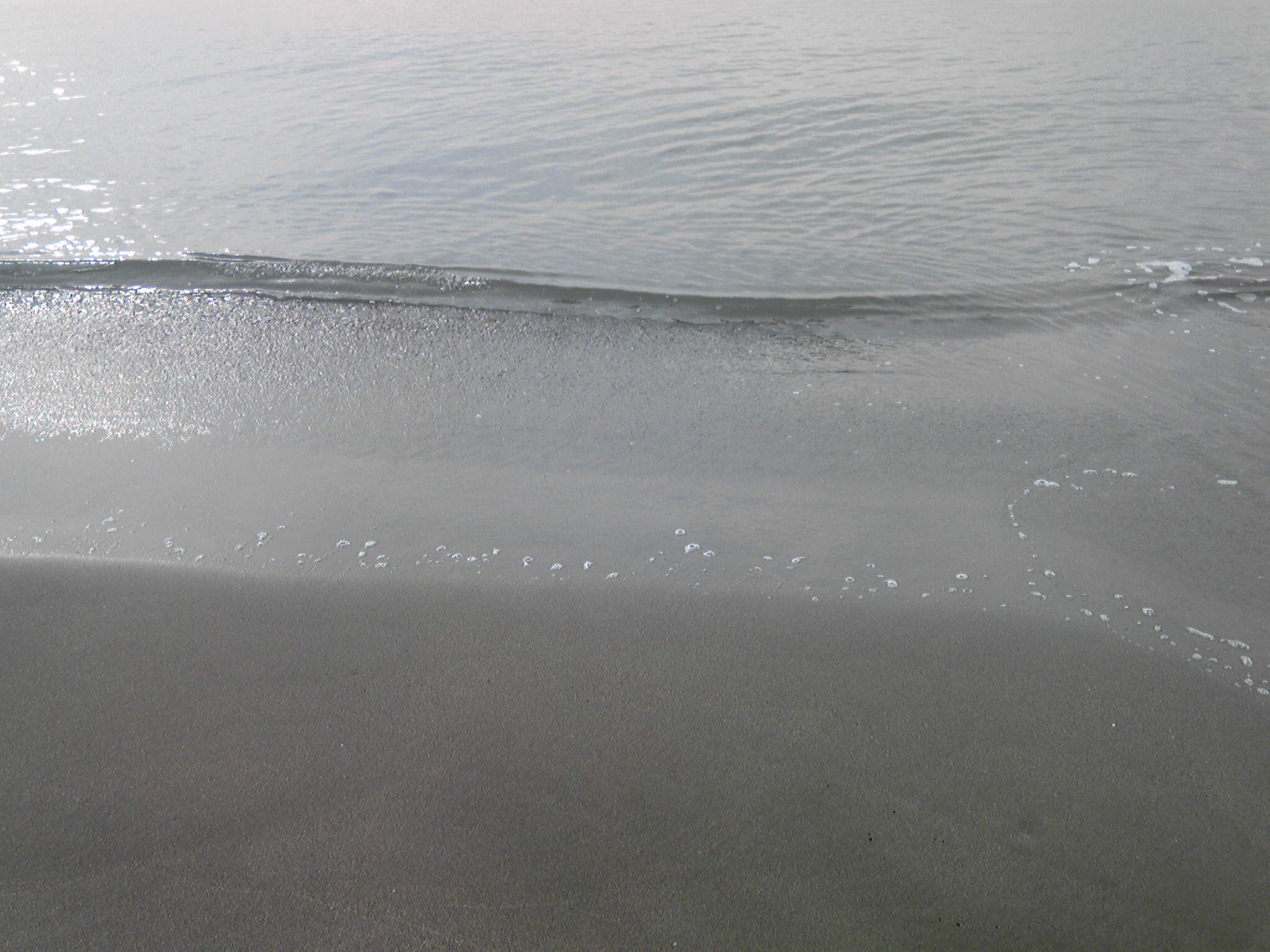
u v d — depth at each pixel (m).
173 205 5.75
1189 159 6.08
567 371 3.63
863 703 2.02
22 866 1.64
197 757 1.88
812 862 1.65
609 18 12.49
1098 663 2.13
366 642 2.22
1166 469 2.86
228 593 2.39
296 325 4.06
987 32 10.84
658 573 2.46
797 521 2.67
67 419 3.27
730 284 4.45
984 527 2.62
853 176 6.01
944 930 1.53
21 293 4.43
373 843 1.69
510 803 1.77
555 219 5.42
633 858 1.66
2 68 9.88
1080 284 4.32
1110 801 1.77
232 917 1.55
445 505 2.77
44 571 2.47
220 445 3.11
